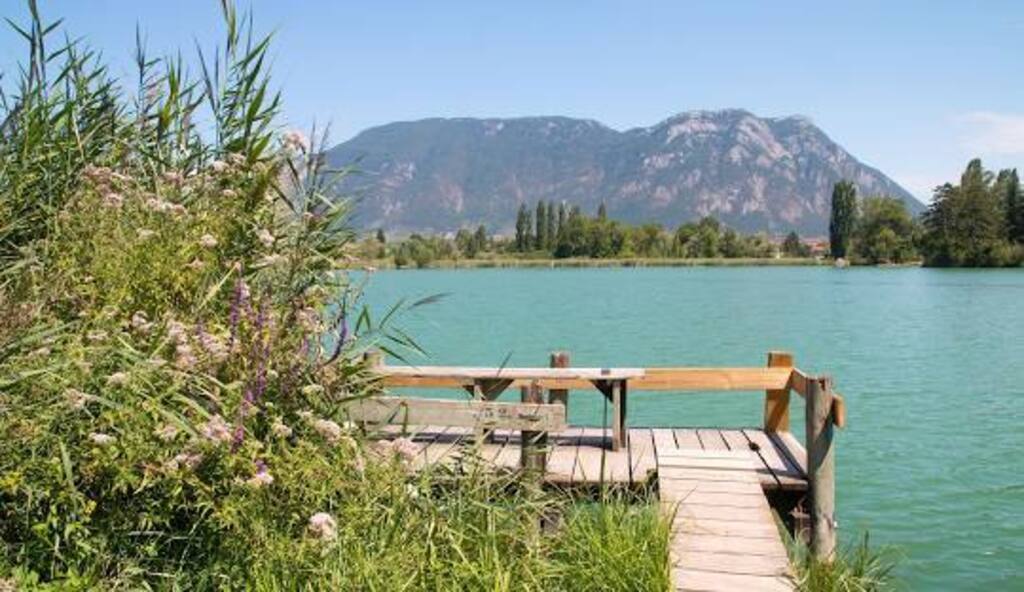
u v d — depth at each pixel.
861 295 64.56
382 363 8.64
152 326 4.97
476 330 36.84
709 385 9.02
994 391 21.50
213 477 4.53
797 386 8.52
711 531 6.40
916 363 27.16
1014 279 90.00
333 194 6.03
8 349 4.32
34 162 5.64
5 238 5.51
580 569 5.37
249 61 6.46
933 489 12.37
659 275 109.56
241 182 5.95
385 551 4.79
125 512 4.47
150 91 6.56
